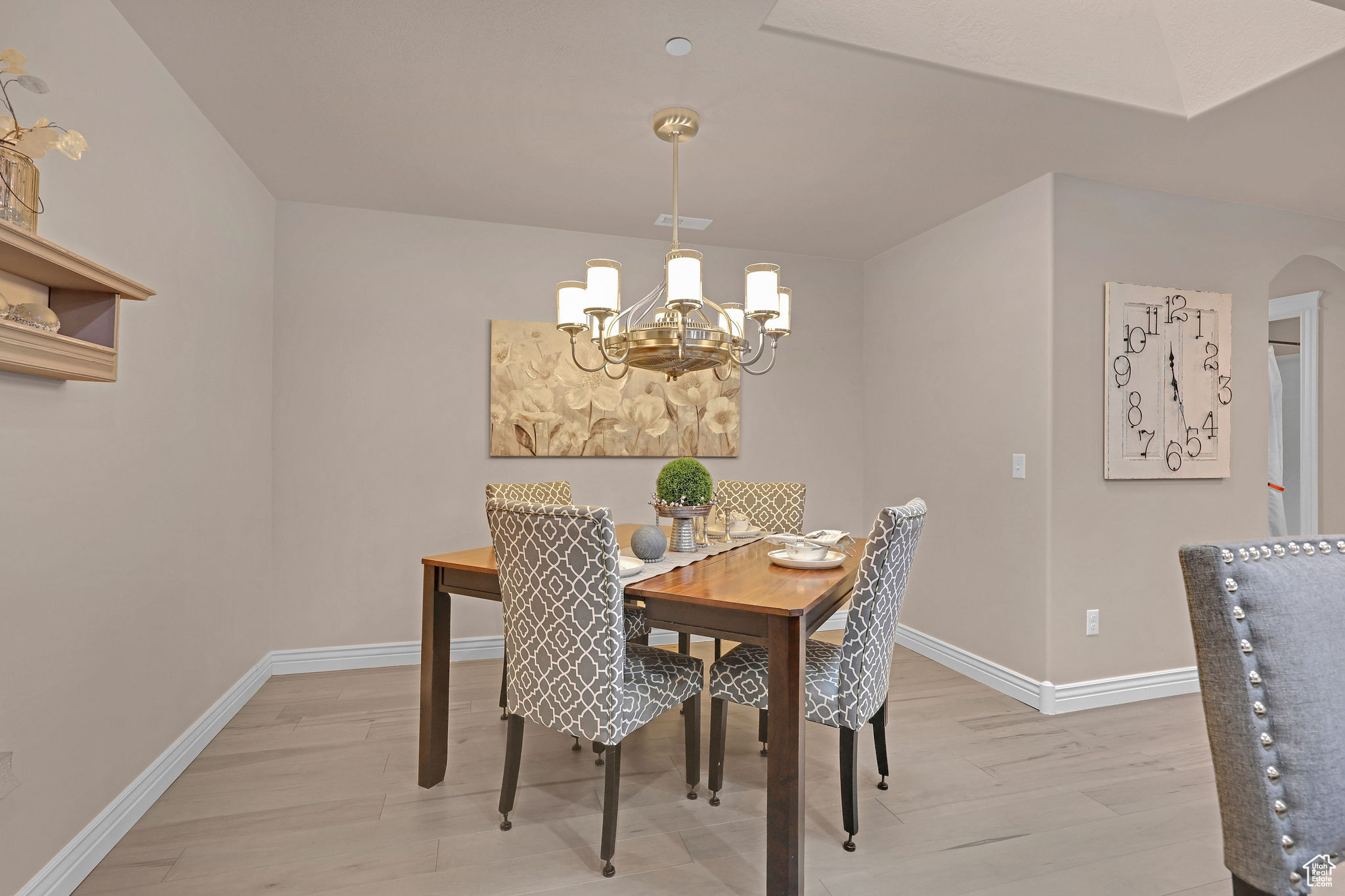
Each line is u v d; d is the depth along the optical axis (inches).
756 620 68.4
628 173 116.3
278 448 130.3
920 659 143.0
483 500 142.2
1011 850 74.3
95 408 70.7
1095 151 106.1
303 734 103.3
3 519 57.7
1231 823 34.2
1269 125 96.9
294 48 80.6
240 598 113.5
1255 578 34.3
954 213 135.0
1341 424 156.1
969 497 133.1
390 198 129.3
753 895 66.7
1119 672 118.3
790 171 115.1
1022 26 86.4
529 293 145.2
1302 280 159.5
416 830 77.5
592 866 71.0
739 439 159.6
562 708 72.0
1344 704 33.9
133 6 72.7
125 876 68.6
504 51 81.0
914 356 150.3
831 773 92.4
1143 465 118.4
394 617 137.0
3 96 56.7
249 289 116.5
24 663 60.3
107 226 72.3
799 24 77.4
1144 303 118.6
